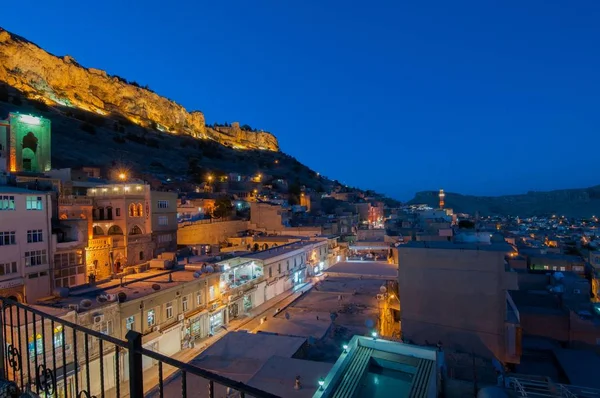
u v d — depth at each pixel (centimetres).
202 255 4916
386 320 3134
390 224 8000
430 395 1436
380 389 1561
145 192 4878
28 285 3180
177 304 3116
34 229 3269
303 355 2247
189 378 1917
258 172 15288
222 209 7081
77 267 3650
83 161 10181
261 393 381
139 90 18788
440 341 2072
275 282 4622
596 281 4822
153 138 15612
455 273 2066
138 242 4659
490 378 1783
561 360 2614
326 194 13350
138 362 479
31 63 14800
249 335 2398
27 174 5300
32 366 2052
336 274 4112
